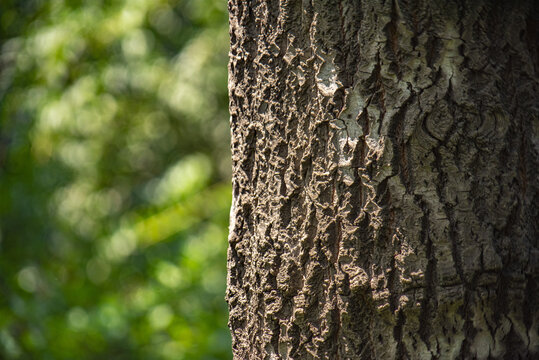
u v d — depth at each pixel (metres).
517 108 2.10
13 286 5.00
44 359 4.36
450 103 2.08
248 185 2.16
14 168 5.55
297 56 2.11
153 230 5.78
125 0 5.58
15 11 5.69
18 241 5.59
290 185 2.12
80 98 5.57
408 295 2.07
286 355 2.13
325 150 2.10
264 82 2.14
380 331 2.08
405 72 2.08
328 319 2.10
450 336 2.07
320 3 2.10
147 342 4.64
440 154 2.07
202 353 4.58
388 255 2.07
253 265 2.16
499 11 2.10
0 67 5.57
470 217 2.07
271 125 2.13
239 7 2.18
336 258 2.09
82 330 4.57
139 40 5.73
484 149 2.08
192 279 5.29
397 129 2.08
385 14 2.08
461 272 2.07
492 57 2.09
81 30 5.44
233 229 2.19
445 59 2.08
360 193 2.08
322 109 2.10
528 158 2.10
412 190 2.07
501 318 2.08
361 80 2.08
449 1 2.08
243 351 2.18
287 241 2.12
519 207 2.09
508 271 2.08
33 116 5.45
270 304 2.13
